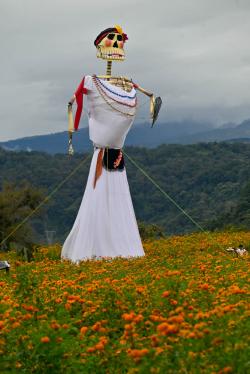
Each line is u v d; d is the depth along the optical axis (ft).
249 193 262.47
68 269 76.38
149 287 53.72
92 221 93.61
